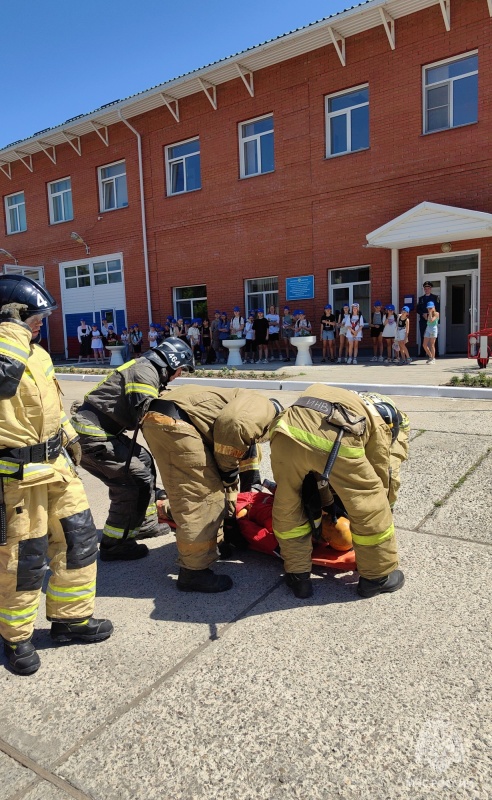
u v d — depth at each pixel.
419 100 13.80
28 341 2.46
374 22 13.85
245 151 17.11
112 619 3.04
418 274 14.38
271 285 17.00
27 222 22.97
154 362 3.53
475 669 2.45
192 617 3.02
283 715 2.24
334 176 15.30
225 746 2.11
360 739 2.09
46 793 1.95
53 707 2.38
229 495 3.74
